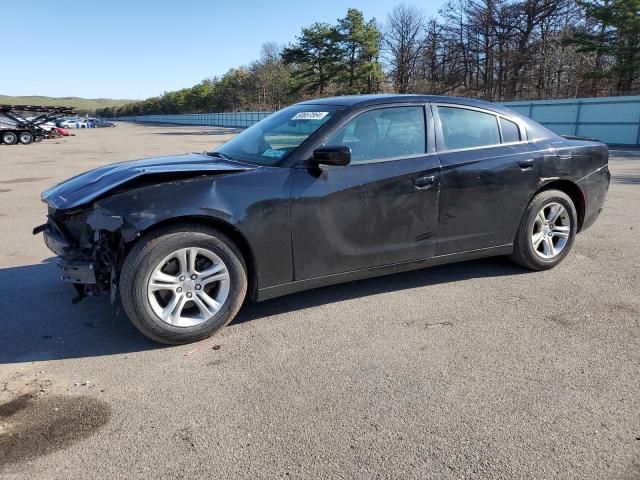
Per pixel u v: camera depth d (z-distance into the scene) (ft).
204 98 324.80
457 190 13.50
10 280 15.48
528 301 13.42
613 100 77.20
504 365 10.09
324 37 173.78
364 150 12.46
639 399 8.87
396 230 12.82
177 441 7.86
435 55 176.45
